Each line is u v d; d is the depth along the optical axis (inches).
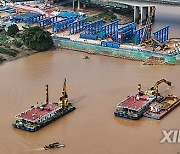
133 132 5408.5
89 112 5925.2
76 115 5851.4
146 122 5679.1
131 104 5930.1
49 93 6481.3
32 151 5004.9
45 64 7790.4
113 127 5541.3
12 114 5851.4
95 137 5300.2
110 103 6156.5
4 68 7593.5
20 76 7170.3
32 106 5969.5
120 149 5017.2
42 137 5324.8
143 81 6914.4
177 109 6033.5
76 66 7672.2
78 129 5497.1
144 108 5905.5
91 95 6407.5
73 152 4977.9
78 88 6648.6
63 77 7101.4
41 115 5634.8
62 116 5821.9
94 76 7140.8
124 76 7150.6
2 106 6087.6
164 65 7741.1
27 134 5403.5
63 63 7844.5
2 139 5285.4
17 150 5034.5
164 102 6136.8
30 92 6515.8
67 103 5974.4
